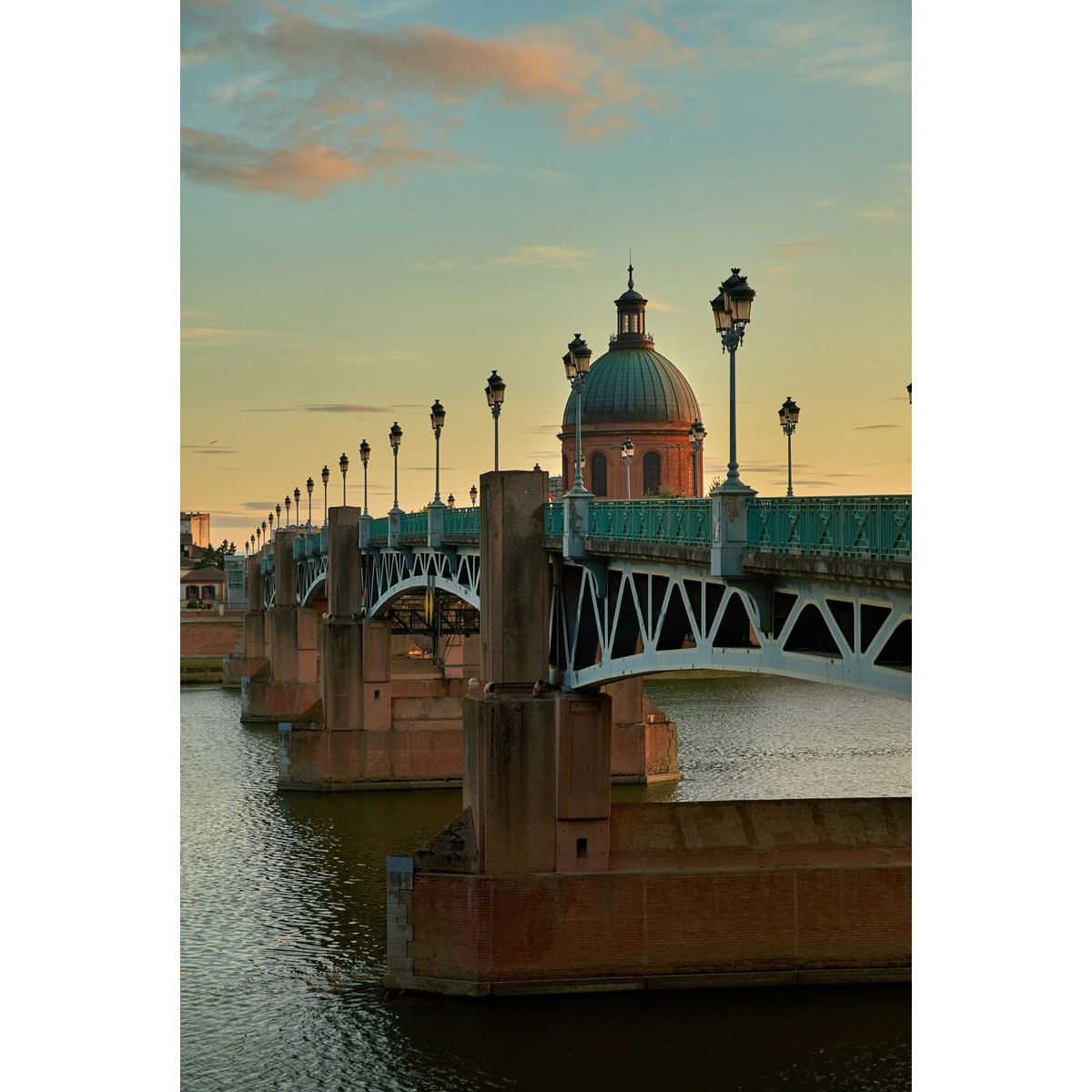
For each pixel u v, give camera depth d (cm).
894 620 2798
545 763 4222
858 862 4225
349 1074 3669
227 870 5725
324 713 7788
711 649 3481
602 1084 3578
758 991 4138
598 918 4166
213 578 19975
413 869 4225
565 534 4144
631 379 14088
